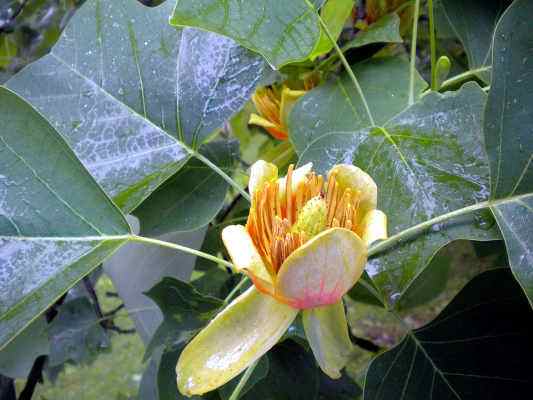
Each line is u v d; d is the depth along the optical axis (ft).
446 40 1.16
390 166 0.66
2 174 0.61
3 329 0.58
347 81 0.78
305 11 0.64
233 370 0.54
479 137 0.64
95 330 1.12
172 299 0.79
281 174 0.91
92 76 0.78
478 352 0.68
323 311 0.56
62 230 0.62
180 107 0.78
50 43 1.32
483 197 0.62
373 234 0.54
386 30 0.79
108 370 2.51
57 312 1.17
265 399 0.84
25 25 1.31
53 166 0.62
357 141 0.68
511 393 0.66
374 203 0.57
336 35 0.80
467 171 0.63
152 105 0.78
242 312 0.56
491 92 0.60
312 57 0.79
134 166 0.76
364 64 0.80
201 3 0.57
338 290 0.53
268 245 0.56
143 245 0.95
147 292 0.79
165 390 0.78
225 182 0.85
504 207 0.60
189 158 0.78
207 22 0.58
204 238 0.99
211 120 0.78
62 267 0.61
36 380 1.24
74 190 0.62
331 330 0.56
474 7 0.85
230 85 0.78
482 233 0.61
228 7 0.59
